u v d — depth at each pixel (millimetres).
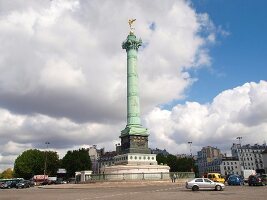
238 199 25391
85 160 121625
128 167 64750
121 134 73375
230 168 166875
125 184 53875
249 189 39844
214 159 178750
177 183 58219
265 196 28062
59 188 57188
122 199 27266
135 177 62188
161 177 63125
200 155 193750
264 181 54688
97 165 172125
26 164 120000
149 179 60094
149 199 26672
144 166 65688
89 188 51250
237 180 54438
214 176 58500
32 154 121562
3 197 34125
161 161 125938
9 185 74438
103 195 32906
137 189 43281
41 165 121188
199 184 38625
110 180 58906
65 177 123938
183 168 127062
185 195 30641
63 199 29047
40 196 34594
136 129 71062
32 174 121312
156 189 42312
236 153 173750
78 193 38062
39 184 94625
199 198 26922
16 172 122250
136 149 70062
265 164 110750
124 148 72062
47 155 123625
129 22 80312
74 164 119875
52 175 124812
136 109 73000
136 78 75062
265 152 111375
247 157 168875
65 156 123188
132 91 73812
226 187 46438
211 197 27891
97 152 185625
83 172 72062
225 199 25594
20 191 50375
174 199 26328
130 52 76688
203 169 187875
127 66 76250
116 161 73562
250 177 51844
